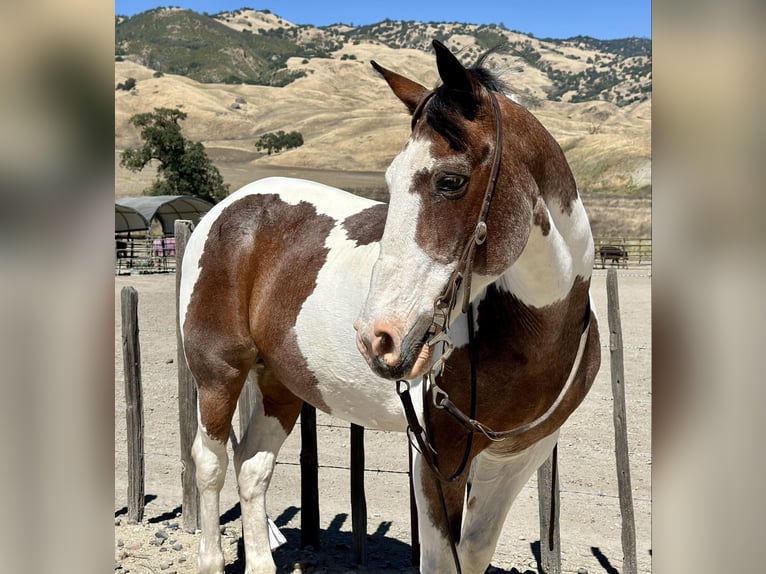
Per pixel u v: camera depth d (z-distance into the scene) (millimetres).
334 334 3238
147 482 5535
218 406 3811
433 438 2783
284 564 4246
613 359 3891
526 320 2635
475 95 2322
